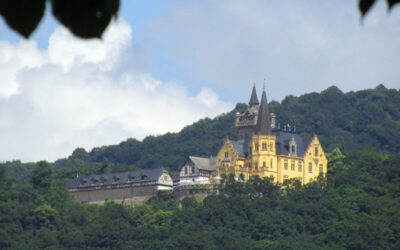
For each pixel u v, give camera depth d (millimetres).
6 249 184375
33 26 7641
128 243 178500
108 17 7824
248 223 176250
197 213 180250
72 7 7727
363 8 7758
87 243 183250
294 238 171000
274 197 185375
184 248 168750
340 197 186250
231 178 186875
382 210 183000
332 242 168625
